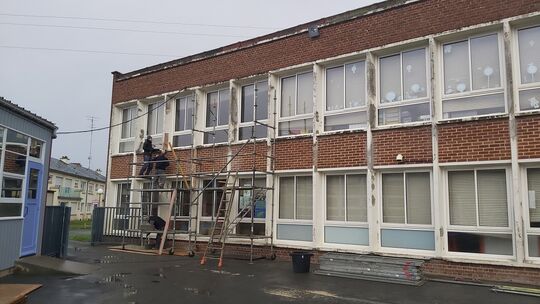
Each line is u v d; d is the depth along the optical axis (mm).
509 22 10180
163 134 17359
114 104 19234
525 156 9672
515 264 9492
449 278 9969
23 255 10898
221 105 16031
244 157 14656
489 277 9805
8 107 9836
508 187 9961
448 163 10633
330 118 13117
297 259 10812
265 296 8203
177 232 14547
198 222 15492
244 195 14727
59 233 13188
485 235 10172
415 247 11102
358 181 12352
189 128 16766
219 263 12000
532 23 10125
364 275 9953
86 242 19031
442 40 11289
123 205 18078
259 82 14969
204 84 16188
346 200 12461
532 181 9797
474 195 10461
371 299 7984
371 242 11555
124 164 18438
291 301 7820
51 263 10930
